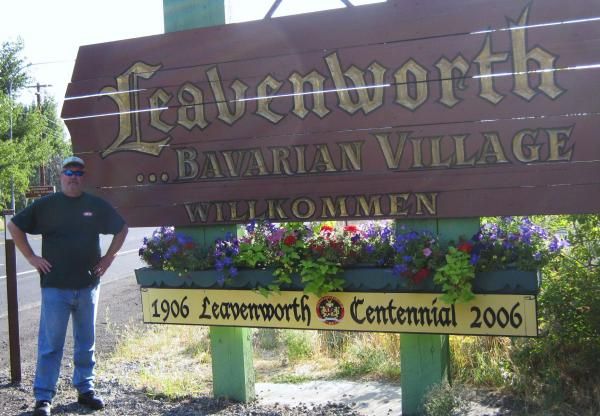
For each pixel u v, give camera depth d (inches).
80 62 203.9
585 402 164.6
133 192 198.4
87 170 203.5
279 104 181.2
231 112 186.5
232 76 186.2
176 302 189.6
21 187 1560.0
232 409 187.9
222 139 187.6
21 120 1659.7
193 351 258.2
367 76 171.8
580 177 153.6
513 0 157.8
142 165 197.3
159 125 195.0
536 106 156.6
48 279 184.9
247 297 181.0
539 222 190.4
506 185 159.6
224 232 191.0
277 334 265.1
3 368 252.8
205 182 190.2
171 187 194.2
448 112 164.1
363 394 199.5
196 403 193.9
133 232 1098.7
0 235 1144.2
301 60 178.4
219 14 191.6
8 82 1927.9
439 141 165.3
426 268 158.7
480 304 157.3
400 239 162.7
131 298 414.9
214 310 184.9
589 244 179.9
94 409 190.4
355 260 169.2
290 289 176.2
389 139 170.1
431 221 168.7
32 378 230.5
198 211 191.0
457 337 213.6
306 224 184.2
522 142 157.9
